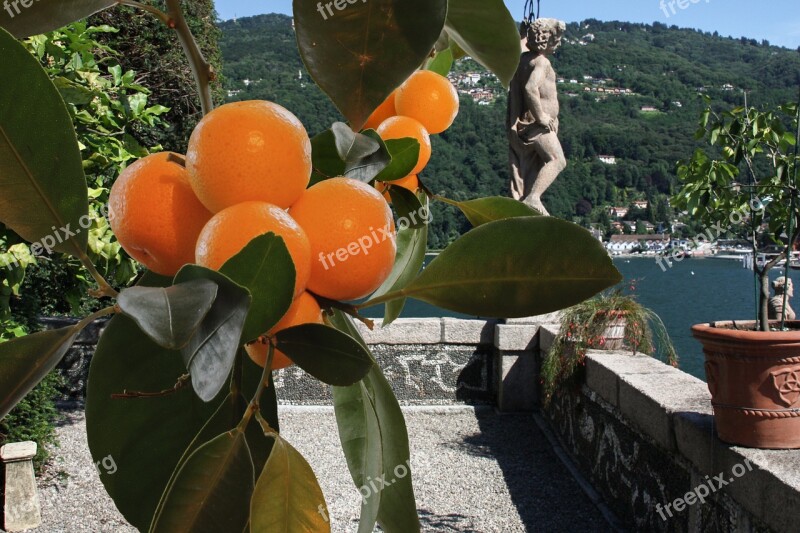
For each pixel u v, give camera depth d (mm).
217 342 374
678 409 4082
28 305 5992
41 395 6109
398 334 8492
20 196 528
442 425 7906
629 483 5062
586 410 6184
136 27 9398
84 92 3621
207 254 450
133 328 598
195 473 512
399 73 529
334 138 609
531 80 7887
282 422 8141
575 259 553
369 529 648
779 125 3979
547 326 7980
